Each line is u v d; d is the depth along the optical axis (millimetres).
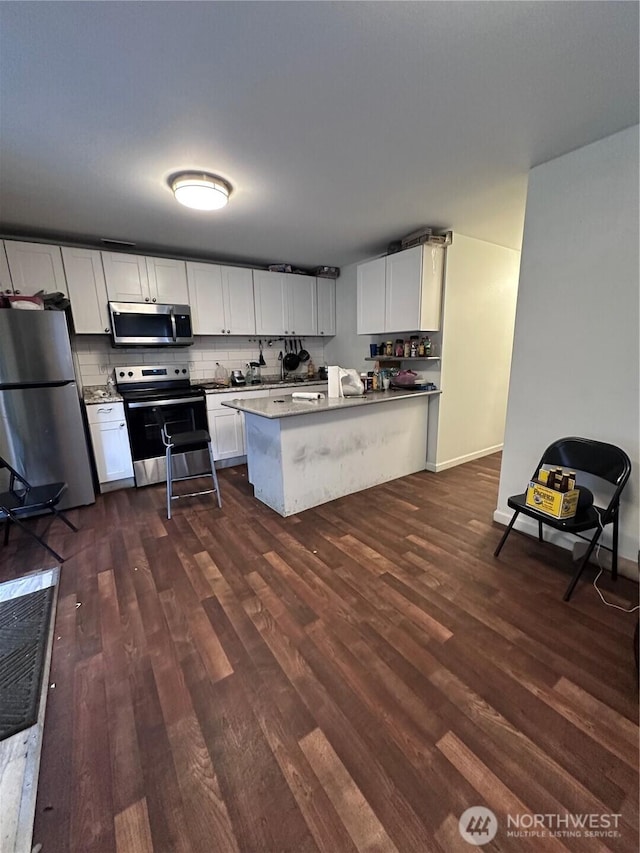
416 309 3189
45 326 2693
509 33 1178
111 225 2854
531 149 1891
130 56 1234
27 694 1340
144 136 1711
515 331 2273
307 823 956
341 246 3588
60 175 2057
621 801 979
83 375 3475
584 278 1939
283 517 2725
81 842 930
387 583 1928
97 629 1648
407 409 3445
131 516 2797
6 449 2648
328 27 1146
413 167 2057
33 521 2742
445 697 1289
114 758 1116
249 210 2631
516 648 1489
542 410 2215
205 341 4148
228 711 1258
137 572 2074
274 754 1119
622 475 1773
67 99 1445
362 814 971
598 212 1851
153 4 1053
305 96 1464
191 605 1793
